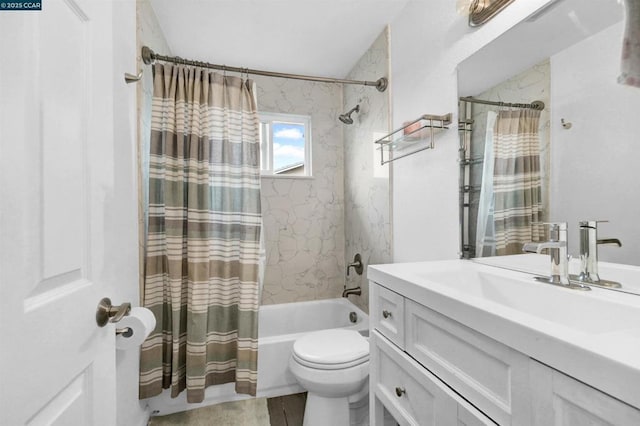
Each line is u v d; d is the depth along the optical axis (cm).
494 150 117
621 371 42
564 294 80
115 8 115
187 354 167
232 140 181
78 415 64
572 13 90
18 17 49
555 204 96
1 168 45
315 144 271
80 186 67
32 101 52
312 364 148
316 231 272
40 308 52
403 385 98
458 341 76
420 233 160
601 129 83
